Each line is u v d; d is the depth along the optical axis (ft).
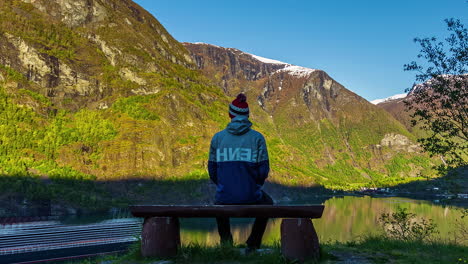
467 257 15.15
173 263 12.82
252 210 12.67
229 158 13.20
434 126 30.42
